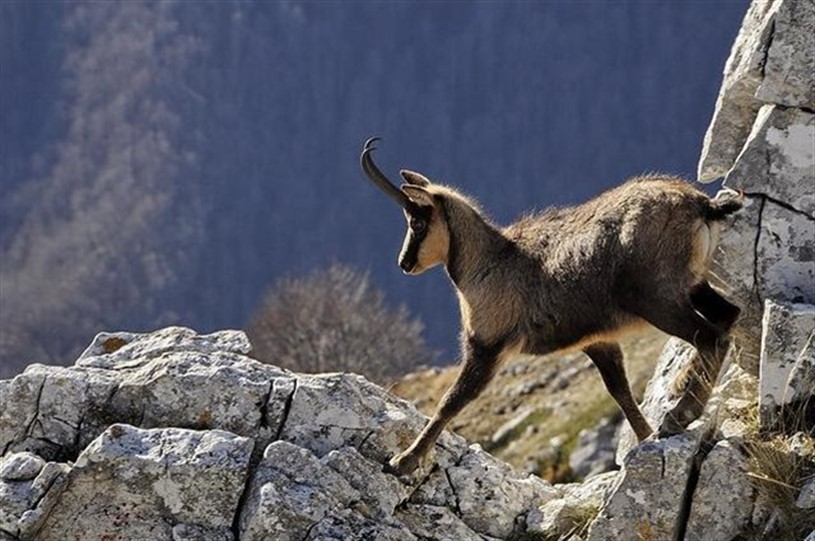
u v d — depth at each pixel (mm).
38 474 28938
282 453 29297
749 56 32188
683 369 31359
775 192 31594
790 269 31453
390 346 136625
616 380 32375
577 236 30641
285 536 28375
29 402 30984
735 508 28172
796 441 28750
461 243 32781
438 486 31000
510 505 31031
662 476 28141
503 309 31609
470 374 31703
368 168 33562
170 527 28875
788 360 29531
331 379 31188
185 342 33125
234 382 30844
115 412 30938
